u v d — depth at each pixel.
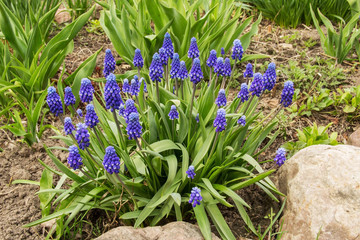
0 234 0.71
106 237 0.62
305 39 1.30
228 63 0.74
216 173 0.69
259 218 0.75
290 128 0.96
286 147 0.89
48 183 0.76
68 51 1.08
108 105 0.65
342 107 1.01
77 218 0.71
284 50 1.24
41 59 1.00
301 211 0.67
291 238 0.67
